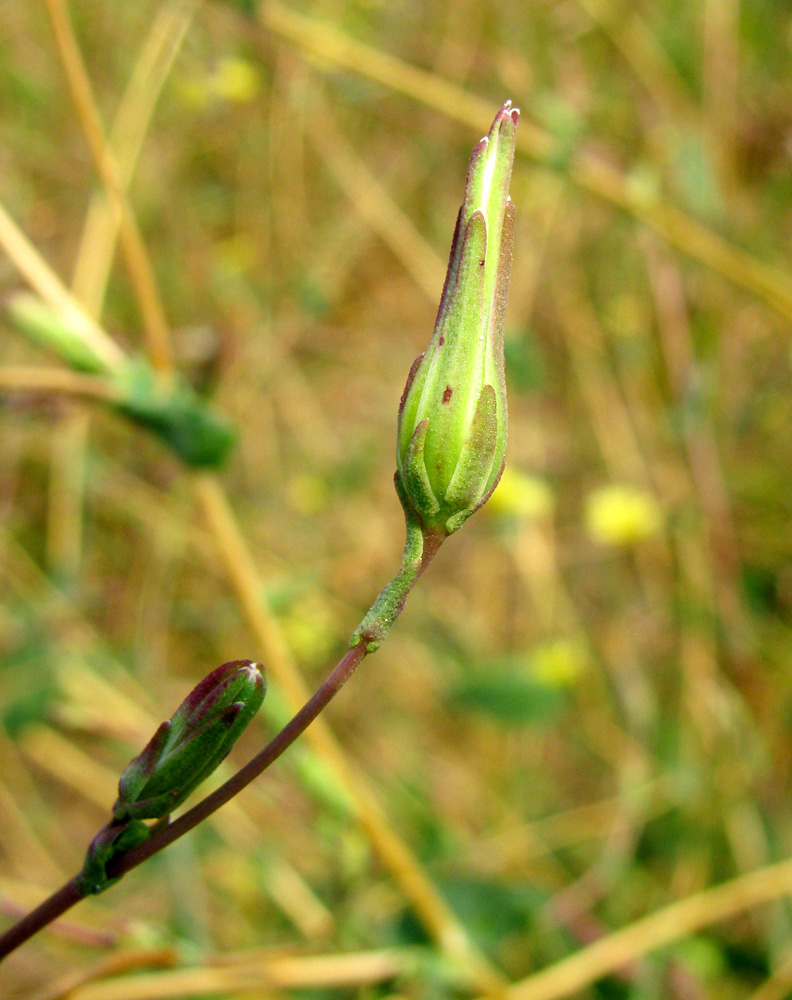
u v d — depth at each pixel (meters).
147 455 0.21
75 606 0.18
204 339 0.15
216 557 0.19
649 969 0.14
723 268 0.17
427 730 0.19
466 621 0.20
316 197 0.23
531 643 0.20
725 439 0.20
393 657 0.19
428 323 0.23
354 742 0.19
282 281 0.22
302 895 0.15
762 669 0.18
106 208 0.14
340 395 0.23
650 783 0.17
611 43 0.22
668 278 0.20
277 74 0.20
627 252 0.21
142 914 0.15
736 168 0.20
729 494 0.20
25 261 0.12
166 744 0.06
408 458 0.06
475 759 0.19
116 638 0.20
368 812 0.12
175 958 0.09
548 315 0.22
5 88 0.22
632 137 0.21
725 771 0.17
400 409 0.06
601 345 0.21
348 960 0.12
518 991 0.12
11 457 0.20
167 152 0.22
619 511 0.19
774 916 0.15
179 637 0.20
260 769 0.06
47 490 0.21
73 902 0.06
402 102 0.21
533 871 0.16
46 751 0.16
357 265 0.23
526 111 0.20
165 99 0.21
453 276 0.06
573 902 0.15
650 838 0.17
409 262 0.20
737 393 0.21
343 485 0.22
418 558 0.06
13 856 0.18
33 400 0.12
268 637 0.12
